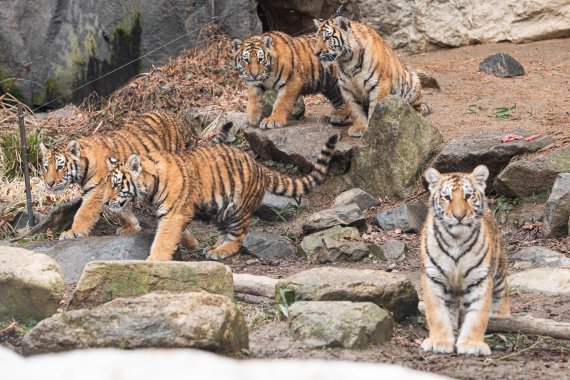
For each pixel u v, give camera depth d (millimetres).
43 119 16531
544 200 12375
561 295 9703
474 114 15109
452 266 8062
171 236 11344
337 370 3293
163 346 7359
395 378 3295
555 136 13242
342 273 9273
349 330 8141
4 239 12984
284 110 14914
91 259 11305
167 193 11289
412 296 9180
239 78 17156
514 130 13758
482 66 17672
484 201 8297
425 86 16750
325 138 14508
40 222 13172
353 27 14211
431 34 20125
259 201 12336
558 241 11609
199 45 17859
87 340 7410
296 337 8328
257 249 12133
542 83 16594
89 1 17328
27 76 17047
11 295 8867
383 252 11711
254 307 9625
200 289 9125
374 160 13727
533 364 7824
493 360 7875
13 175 14758
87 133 15992
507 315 8711
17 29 16922
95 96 17391
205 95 16828
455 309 8586
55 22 17156
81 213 12547
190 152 11859
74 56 17281
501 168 12875
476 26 20078
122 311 7539
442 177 8234
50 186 12406
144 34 17625
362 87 14328
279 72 14734
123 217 12805
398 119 13586
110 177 11227
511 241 11828
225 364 3246
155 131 13648
